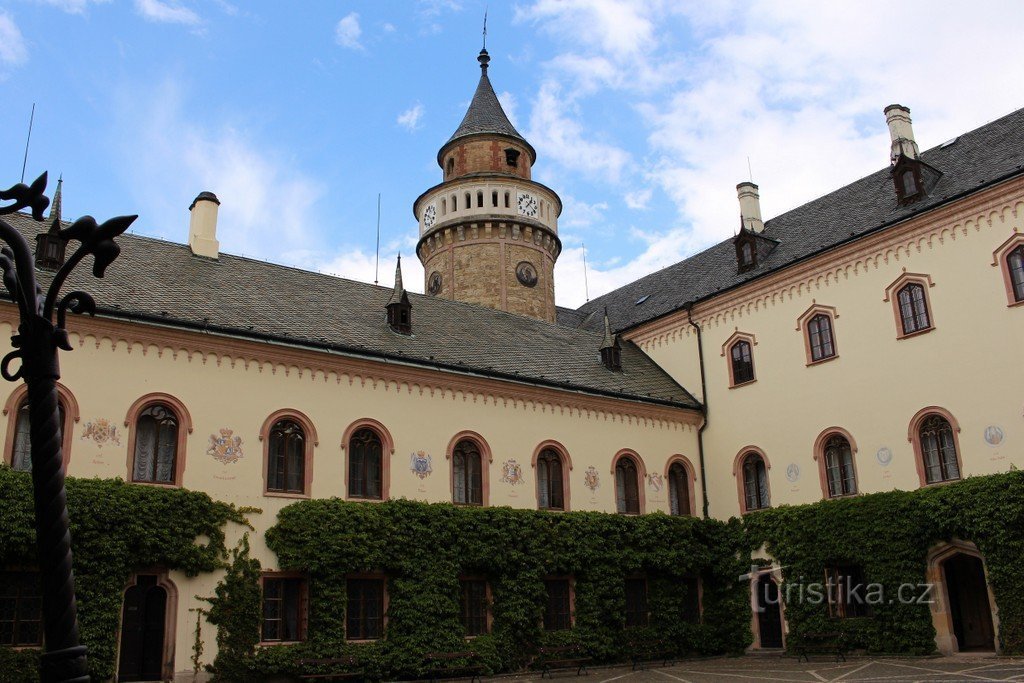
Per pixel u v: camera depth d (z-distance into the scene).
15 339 7.04
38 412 6.82
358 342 27.81
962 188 28.97
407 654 24.55
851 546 28.52
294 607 24.00
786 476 32.03
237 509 23.47
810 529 29.95
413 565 25.48
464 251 44.03
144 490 21.77
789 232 36.91
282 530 23.91
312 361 26.05
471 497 28.64
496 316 37.38
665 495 33.81
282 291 29.88
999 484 24.75
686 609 32.12
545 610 28.28
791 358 32.72
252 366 24.95
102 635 20.27
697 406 35.69
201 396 23.78
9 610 19.83
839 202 35.84
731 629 32.00
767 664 27.78
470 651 25.59
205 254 30.17
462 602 26.83
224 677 22.02
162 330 23.39
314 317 28.59
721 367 35.47
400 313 30.78
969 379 26.97
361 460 26.44
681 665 28.88
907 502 27.19
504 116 48.16
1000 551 24.55
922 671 23.02
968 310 27.36
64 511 6.74
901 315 29.36
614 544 30.31
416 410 27.92
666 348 38.47
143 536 21.39
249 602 22.86
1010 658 23.98
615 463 32.66
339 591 24.09
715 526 33.28
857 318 30.67
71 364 21.94
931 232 28.78
